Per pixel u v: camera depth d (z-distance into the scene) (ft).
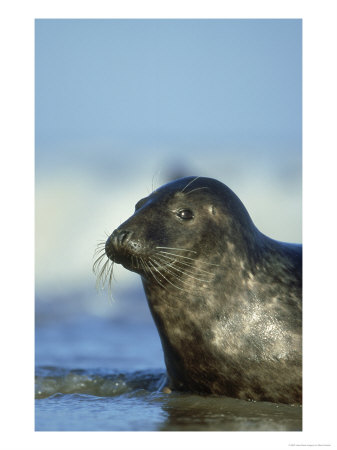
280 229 242.58
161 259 76.95
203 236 79.00
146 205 80.43
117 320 172.24
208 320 79.56
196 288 79.41
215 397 81.05
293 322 78.43
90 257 210.59
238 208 83.10
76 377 96.78
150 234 77.10
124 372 102.83
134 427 67.41
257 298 79.92
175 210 79.41
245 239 81.82
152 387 92.68
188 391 84.89
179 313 80.64
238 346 78.69
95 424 68.69
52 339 145.48
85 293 190.90
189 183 82.43
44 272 203.21
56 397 83.71
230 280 79.87
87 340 144.56
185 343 81.25
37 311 177.78
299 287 81.61
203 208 80.07
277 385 77.61
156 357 124.88
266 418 70.95
